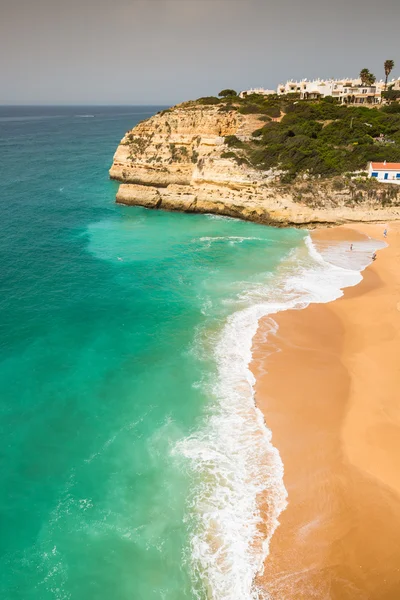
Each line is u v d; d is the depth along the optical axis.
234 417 20.89
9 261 39.69
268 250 42.41
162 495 17.19
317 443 19.22
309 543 15.16
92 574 14.62
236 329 28.25
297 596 13.63
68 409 21.72
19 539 15.73
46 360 25.50
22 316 30.23
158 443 19.56
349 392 22.27
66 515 16.56
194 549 15.20
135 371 24.48
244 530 15.70
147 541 15.57
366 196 49.38
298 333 27.61
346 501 16.59
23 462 18.77
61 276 36.84
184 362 25.12
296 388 22.67
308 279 35.47
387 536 15.27
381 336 26.94
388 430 19.67
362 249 41.97
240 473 17.94
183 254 41.78
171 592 14.05
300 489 17.16
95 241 45.88
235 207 52.72
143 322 29.56
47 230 49.19
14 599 13.93
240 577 14.25
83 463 18.70
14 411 21.59
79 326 29.12
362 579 14.02
